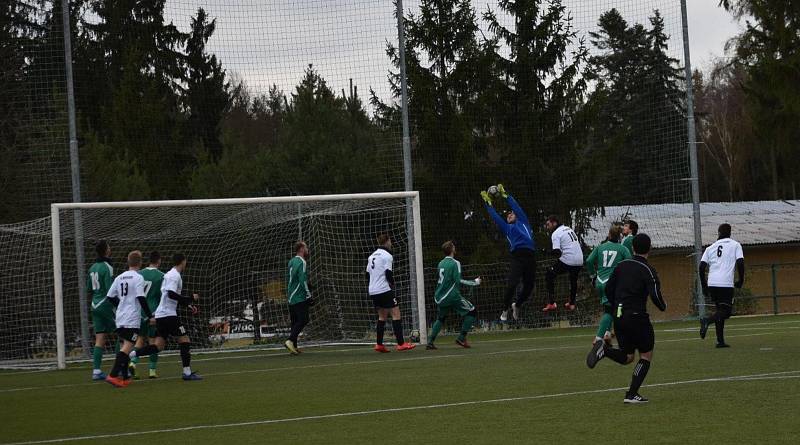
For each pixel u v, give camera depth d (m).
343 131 35.59
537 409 11.87
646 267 12.09
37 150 26.27
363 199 27.06
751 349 19.33
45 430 11.80
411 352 22.41
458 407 12.37
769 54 41.38
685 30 30.34
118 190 27.11
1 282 24.86
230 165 31.72
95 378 18.67
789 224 46.22
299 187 33.25
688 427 10.07
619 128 42.25
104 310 18.81
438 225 33.06
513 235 20.52
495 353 21.02
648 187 41.66
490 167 34.19
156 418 12.48
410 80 33.66
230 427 11.41
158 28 34.22
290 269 23.20
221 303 27.16
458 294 23.00
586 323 32.81
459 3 35.53
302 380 16.75
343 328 28.12
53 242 22.55
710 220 45.84
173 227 26.23
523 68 35.94
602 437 9.70
